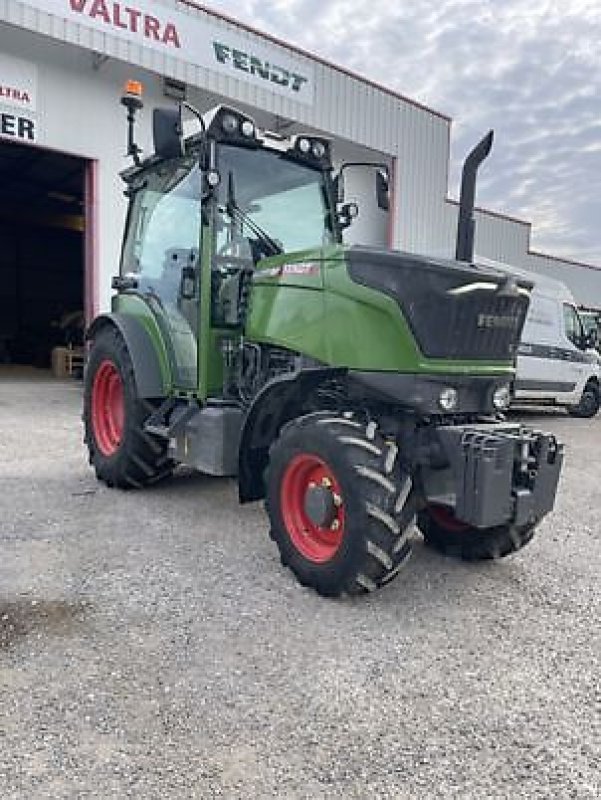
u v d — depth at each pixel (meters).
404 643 2.66
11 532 3.81
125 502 4.51
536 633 2.80
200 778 1.83
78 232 20.36
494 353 3.25
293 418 3.61
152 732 2.03
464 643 2.69
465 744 2.03
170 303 4.42
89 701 2.18
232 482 5.11
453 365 3.06
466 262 3.36
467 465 2.91
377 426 3.13
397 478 2.93
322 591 3.05
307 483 3.23
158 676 2.35
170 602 2.96
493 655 2.60
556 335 10.55
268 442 3.62
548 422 10.69
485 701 2.27
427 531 3.74
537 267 22.05
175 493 4.78
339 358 3.22
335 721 2.13
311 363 3.40
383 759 1.95
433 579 3.36
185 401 4.35
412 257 3.04
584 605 3.11
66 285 20.45
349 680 2.37
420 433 3.17
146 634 2.65
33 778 1.81
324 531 3.15
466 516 2.90
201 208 3.95
